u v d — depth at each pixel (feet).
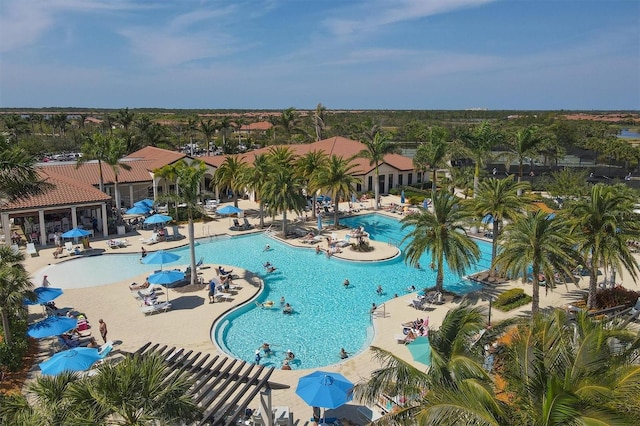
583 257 84.74
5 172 84.64
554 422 29.58
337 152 219.00
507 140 186.09
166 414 38.06
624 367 33.22
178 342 77.30
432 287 102.12
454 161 268.00
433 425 32.53
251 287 103.40
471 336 47.21
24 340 74.38
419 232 98.02
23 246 132.16
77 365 56.34
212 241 145.59
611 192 85.46
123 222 156.04
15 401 41.47
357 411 57.93
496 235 107.24
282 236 147.54
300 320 89.86
